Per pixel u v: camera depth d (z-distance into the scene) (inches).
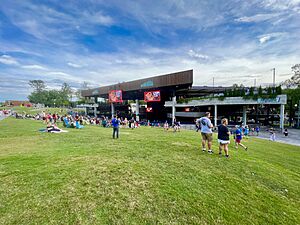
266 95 1168.2
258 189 178.7
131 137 472.1
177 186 168.1
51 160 225.1
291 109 1631.4
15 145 341.1
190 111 1818.4
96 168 196.9
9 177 168.7
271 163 289.6
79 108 4097.0
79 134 524.7
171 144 361.1
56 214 117.6
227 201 151.4
